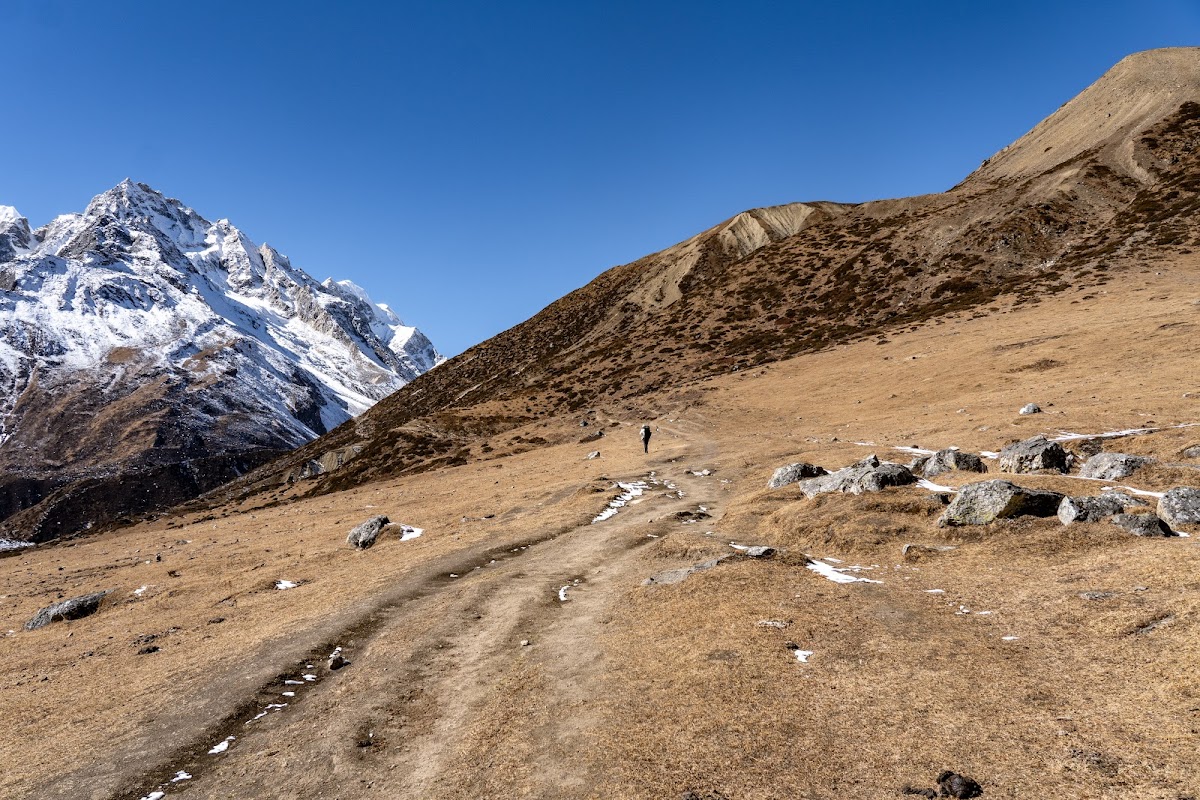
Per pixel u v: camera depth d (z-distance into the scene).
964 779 9.77
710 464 49.62
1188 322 55.34
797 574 21.14
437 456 92.50
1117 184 112.75
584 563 27.08
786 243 152.25
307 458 161.62
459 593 24.03
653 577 22.92
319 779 12.60
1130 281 76.00
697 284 161.88
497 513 41.91
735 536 28.72
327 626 21.61
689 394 86.50
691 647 16.27
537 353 164.00
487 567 28.27
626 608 20.55
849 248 134.75
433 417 109.94
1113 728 10.55
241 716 15.78
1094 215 105.44
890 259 120.50
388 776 12.45
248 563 38.22
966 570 19.81
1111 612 14.48
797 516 28.11
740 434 63.22
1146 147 118.88
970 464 31.77
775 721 12.27
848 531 24.91
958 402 53.09
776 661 14.73
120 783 13.09
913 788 9.95
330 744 13.88
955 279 101.69
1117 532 19.50
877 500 27.14
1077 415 39.22
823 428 57.59
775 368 88.69
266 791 12.40
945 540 22.61
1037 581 17.69
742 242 175.88
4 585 45.91
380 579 27.33
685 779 10.88
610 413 91.00
